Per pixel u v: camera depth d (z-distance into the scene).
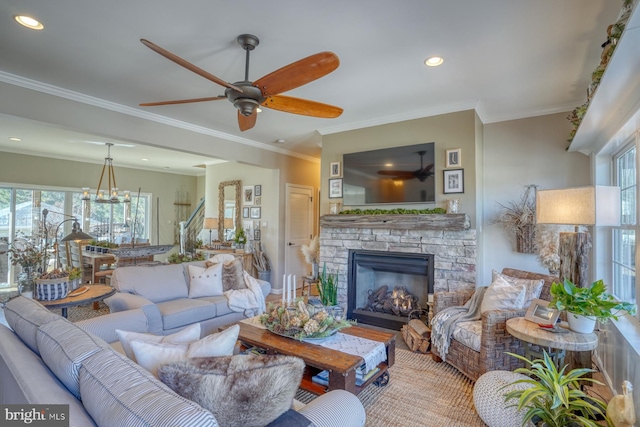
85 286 3.17
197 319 3.32
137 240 7.22
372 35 2.36
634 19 1.33
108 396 0.99
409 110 3.93
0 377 1.48
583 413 1.72
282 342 2.38
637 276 2.24
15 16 2.15
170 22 2.22
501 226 4.07
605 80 1.84
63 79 3.08
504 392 1.97
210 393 1.07
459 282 3.68
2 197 6.38
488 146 4.17
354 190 4.48
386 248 4.15
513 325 2.26
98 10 2.10
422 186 3.96
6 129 4.86
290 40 2.43
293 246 6.37
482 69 2.88
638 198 2.24
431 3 2.01
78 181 7.29
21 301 1.90
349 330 2.66
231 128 4.70
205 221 6.70
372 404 2.37
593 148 3.36
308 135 5.10
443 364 3.03
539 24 2.21
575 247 2.34
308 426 1.15
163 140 4.20
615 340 2.30
